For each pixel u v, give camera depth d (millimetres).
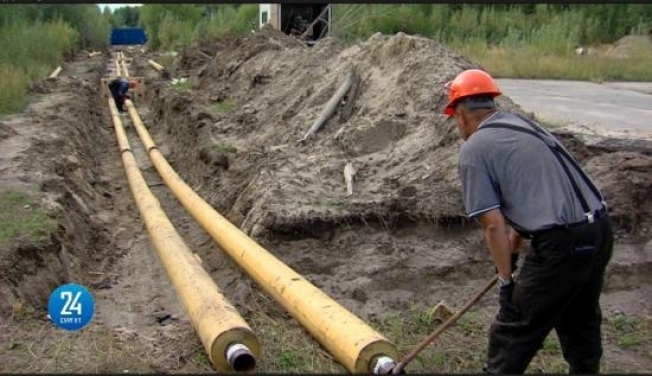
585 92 15188
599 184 6184
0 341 4609
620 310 5285
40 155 9891
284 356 4445
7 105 14516
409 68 8633
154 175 12430
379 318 5113
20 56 23141
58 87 19547
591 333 3781
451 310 5059
